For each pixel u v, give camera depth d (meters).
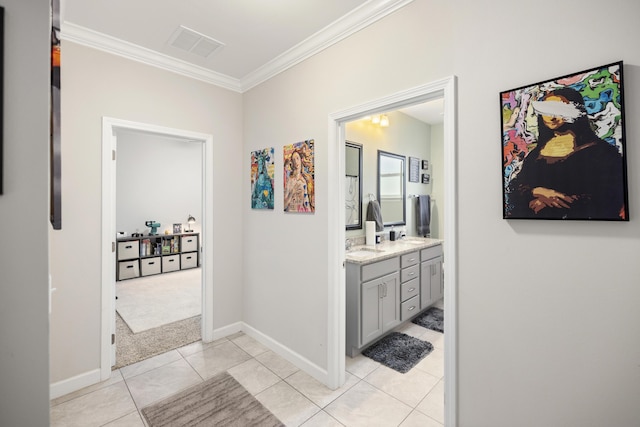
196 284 4.96
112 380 2.22
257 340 2.87
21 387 0.76
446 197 1.52
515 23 1.31
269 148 2.70
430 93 1.59
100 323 2.21
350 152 3.30
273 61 2.55
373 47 1.85
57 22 0.95
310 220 2.32
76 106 2.13
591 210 1.12
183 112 2.66
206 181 2.85
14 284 0.75
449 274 1.51
